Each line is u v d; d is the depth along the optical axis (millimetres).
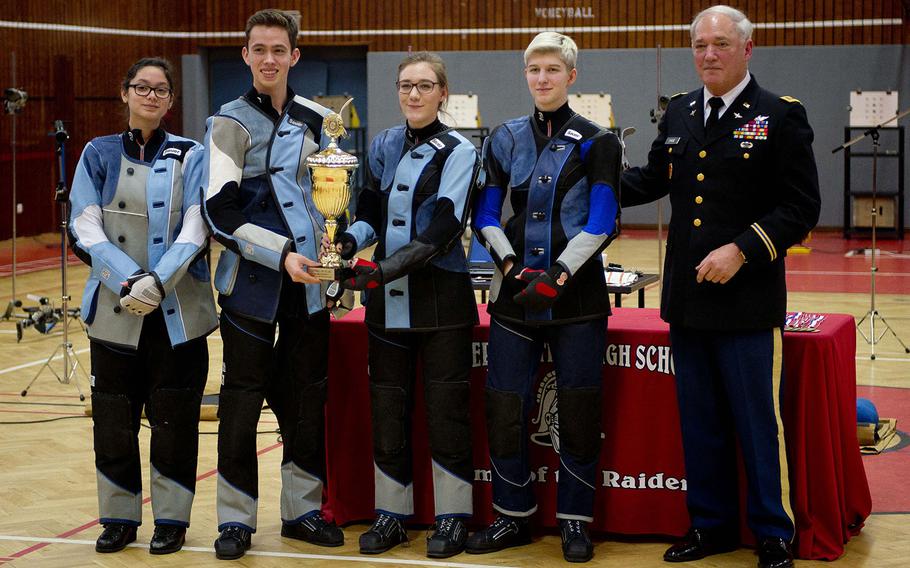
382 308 3643
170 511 3688
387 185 3688
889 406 5797
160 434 3650
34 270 12023
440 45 14859
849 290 9914
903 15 14039
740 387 3475
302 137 3627
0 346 7934
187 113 15305
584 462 3617
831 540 3590
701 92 3609
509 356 3621
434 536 3643
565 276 3418
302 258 3445
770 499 3479
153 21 14773
